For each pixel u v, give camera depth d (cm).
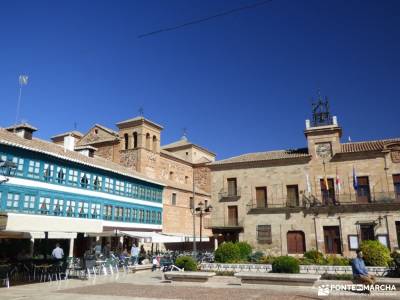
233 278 2073
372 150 3759
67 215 3272
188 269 2362
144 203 4541
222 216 4256
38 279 2169
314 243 3744
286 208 3925
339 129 3934
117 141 5453
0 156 2692
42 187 3033
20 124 3253
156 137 5659
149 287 1820
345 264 2231
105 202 3803
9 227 1700
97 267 2638
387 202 3538
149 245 4656
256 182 4188
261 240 3969
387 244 3459
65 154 3325
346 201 3756
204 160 6650
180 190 5469
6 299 1438
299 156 4019
